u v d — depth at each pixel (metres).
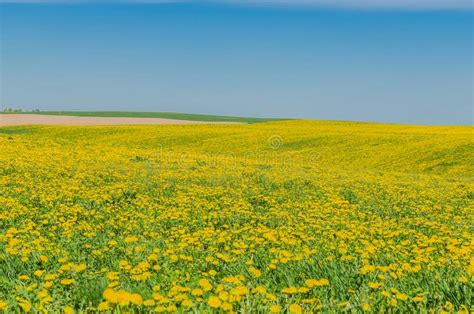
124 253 9.53
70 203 16.19
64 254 8.98
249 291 6.96
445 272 8.09
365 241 10.40
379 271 8.10
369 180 27.94
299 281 7.81
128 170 26.53
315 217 15.48
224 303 5.75
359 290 7.15
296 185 24.12
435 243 10.98
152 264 8.55
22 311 6.16
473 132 62.91
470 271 7.23
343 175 30.66
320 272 8.16
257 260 9.08
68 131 71.00
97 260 9.04
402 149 49.12
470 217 16.86
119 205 17.06
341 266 8.49
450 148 46.44
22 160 27.11
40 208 15.38
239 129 71.62
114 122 113.19
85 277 7.48
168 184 22.00
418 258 8.63
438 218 16.25
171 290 6.41
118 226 12.88
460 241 10.53
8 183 19.91
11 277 7.83
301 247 10.33
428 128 72.88
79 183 20.86
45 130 72.25
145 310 6.01
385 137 56.81
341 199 20.38
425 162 43.91
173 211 15.16
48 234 11.44
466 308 6.19
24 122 103.31
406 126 79.00
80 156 31.94
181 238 11.08
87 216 14.40
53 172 24.00
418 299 6.29
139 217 14.49
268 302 6.39
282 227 12.95
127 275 7.62
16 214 13.59
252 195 20.25
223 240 10.27
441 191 24.23
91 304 6.31
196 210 15.80
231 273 8.34
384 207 18.86
